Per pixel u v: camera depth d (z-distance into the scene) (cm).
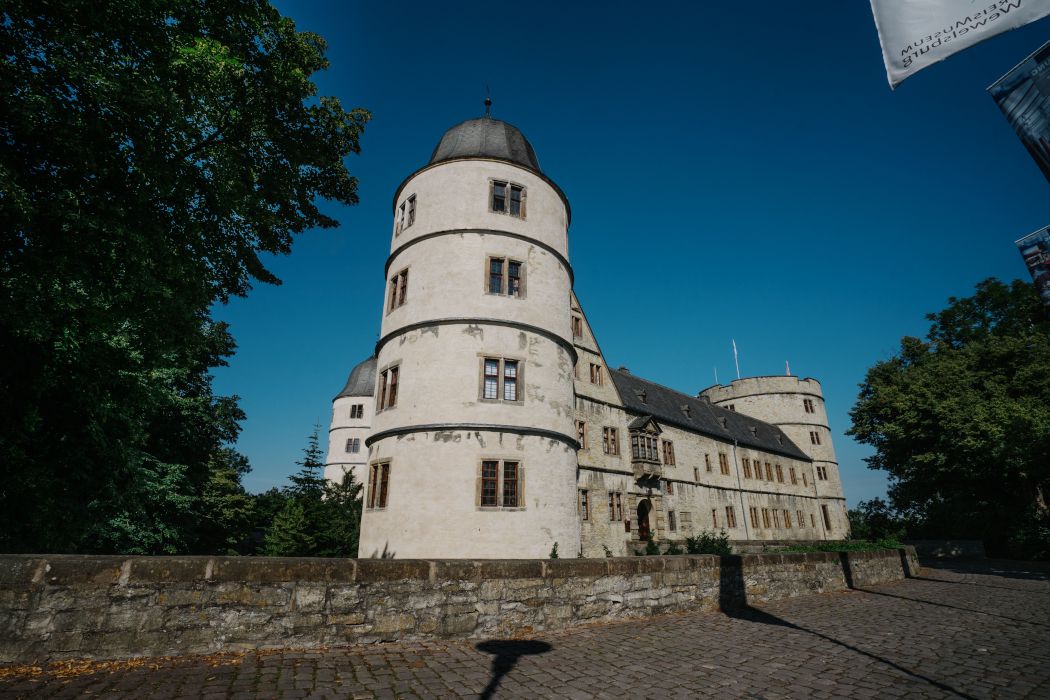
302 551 3086
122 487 1452
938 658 716
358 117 1290
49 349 977
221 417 2639
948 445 2769
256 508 4753
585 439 2700
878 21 504
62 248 842
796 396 5491
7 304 764
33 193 838
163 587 584
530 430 1620
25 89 776
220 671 541
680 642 782
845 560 1559
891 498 3609
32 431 1049
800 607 1152
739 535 3850
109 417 1214
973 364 2992
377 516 1596
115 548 1952
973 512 3003
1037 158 432
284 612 636
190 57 875
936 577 1917
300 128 1223
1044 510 2700
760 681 599
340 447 5297
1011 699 552
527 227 1873
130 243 860
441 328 1683
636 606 945
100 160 891
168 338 1044
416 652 662
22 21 775
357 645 667
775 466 4672
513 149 2036
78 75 747
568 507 1661
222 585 612
